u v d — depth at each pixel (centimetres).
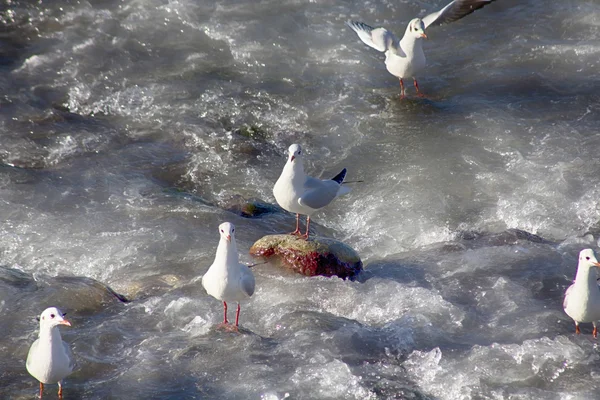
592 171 1550
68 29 2116
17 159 1620
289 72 1984
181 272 1295
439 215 1470
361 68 2009
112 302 1209
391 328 1125
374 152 1673
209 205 1495
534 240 1360
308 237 1298
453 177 1572
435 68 1992
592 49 2011
